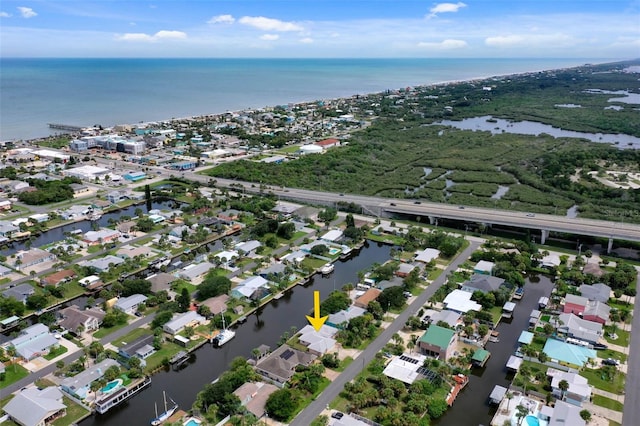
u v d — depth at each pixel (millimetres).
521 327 180125
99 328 176500
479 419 133500
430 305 190500
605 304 185375
